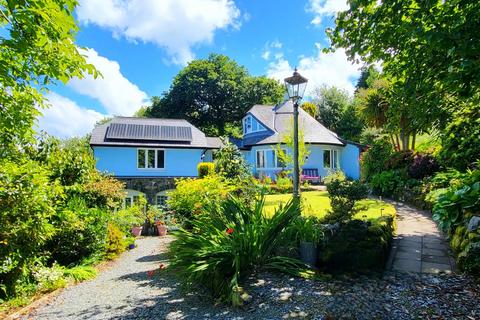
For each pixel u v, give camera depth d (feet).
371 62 18.16
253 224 16.67
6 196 16.28
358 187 19.88
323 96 131.03
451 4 12.43
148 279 19.16
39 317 14.01
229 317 12.03
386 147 51.52
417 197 33.06
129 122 68.44
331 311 11.53
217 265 14.94
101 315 13.69
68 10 12.19
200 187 32.45
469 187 18.28
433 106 16.75
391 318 10.81
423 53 14.53
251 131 83.66
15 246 16.74
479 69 11.78
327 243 16.35
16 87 14.65
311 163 70.85
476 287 12.87
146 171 63.36
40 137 26.48
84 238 23.77
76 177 28.22
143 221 40.40
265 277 15.01
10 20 11.87
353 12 16.39
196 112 131.23
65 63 13.89
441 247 18.56
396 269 15.34
